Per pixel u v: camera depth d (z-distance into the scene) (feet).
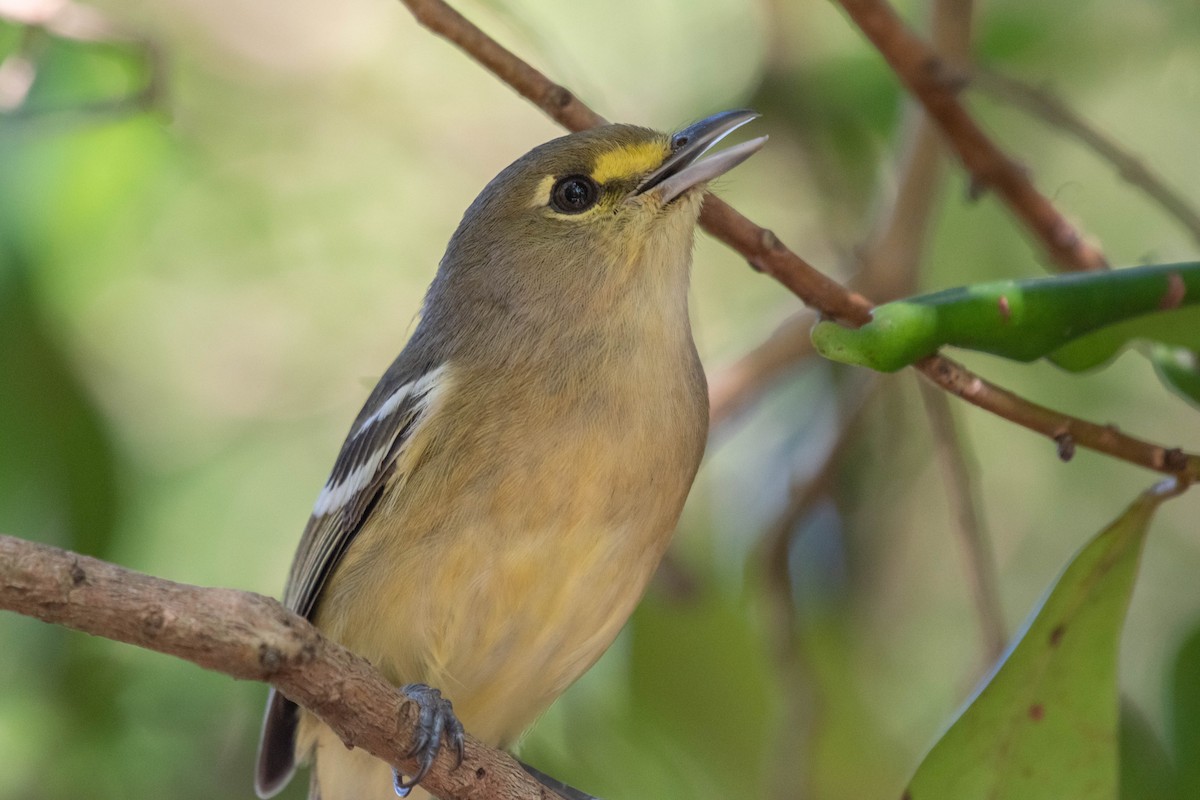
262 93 42.09
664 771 32.94
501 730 26.12
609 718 33.37
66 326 35.29
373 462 25.46
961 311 19.76
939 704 35.35
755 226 22.82
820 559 35.12
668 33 40.60
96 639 31.65
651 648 32.91
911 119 32.58
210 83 41.70
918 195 32.37
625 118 39.70
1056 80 37.01
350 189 41.75
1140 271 20.62
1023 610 36.52
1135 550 22.36
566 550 23.68
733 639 32.89
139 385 38.83
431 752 21.79
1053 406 36.99
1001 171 27.45
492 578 23.62
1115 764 22.18
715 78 39.83
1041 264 32.78
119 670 31.78
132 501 33.22
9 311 33.68
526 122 42.98
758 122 37.70
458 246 27.53
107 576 16.93
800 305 36.29
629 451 23.99
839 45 37.32
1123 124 38.29
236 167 41.29
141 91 32.71
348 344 40.70
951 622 36.01
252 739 32.27
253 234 40.86
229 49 42.24
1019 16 36.76
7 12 30.91
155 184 39.11
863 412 34.63
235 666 17.78
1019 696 22.41
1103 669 22.41
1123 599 22.47
